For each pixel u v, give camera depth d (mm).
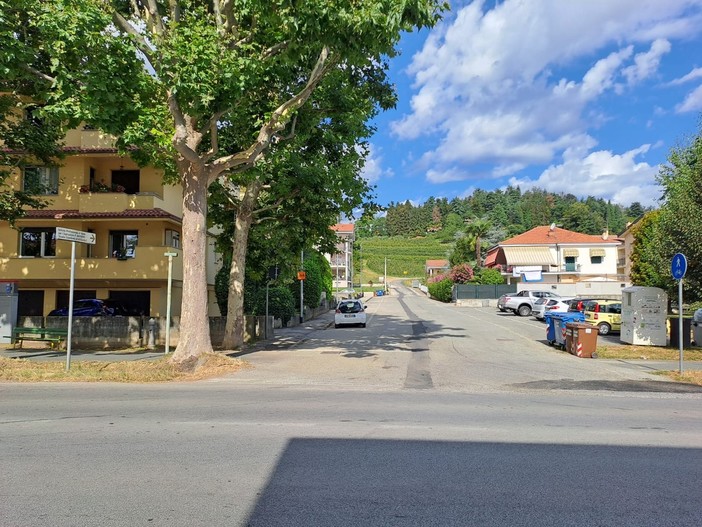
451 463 5504
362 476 5082
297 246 20938
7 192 18953
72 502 4434
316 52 13617
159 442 6289
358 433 6762
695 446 6238
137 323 19578
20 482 4906
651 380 11922
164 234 27438
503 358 15539
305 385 11234
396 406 8727
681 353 12422
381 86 16906
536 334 22984
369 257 142625
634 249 29734
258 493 4637
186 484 4855
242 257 17938
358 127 17062
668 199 18312
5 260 25875
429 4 9672
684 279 16094
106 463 5473
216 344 20125
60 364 13383
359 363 14391
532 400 9484
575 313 24406
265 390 10492
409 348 17891
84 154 25812
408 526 3990
